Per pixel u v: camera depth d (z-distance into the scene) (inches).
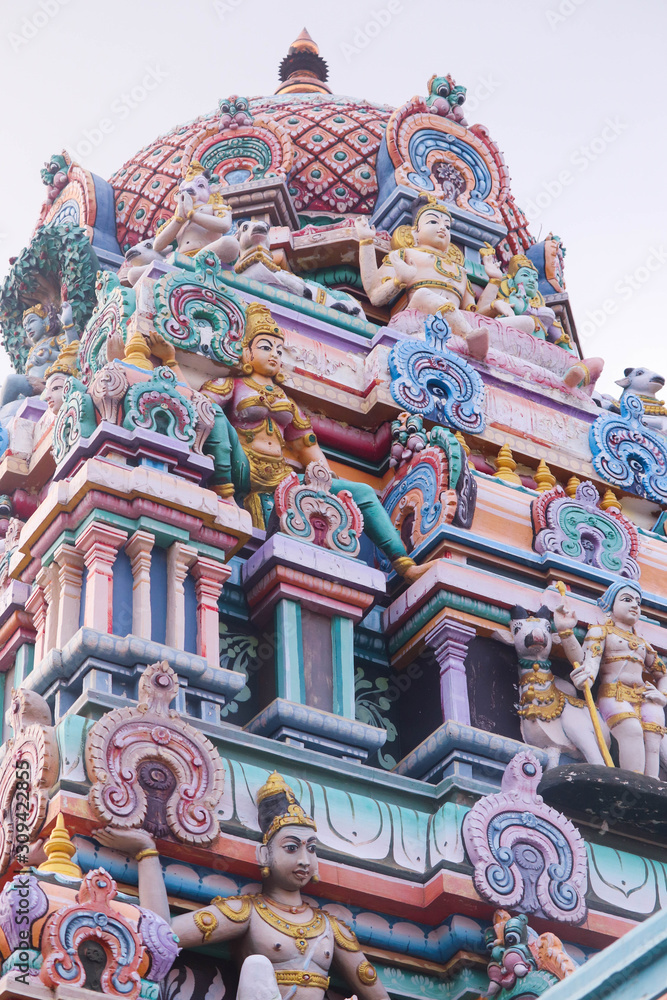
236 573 515.8
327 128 788.6
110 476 474.6
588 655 533.0
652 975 301.9
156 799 419.2
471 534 542.6
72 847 398.3
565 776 481.4
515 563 550.6
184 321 541.6
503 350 668.7
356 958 431.2
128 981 362.6
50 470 568.1
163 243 640.4
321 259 717.9
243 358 553.9
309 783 456.8
